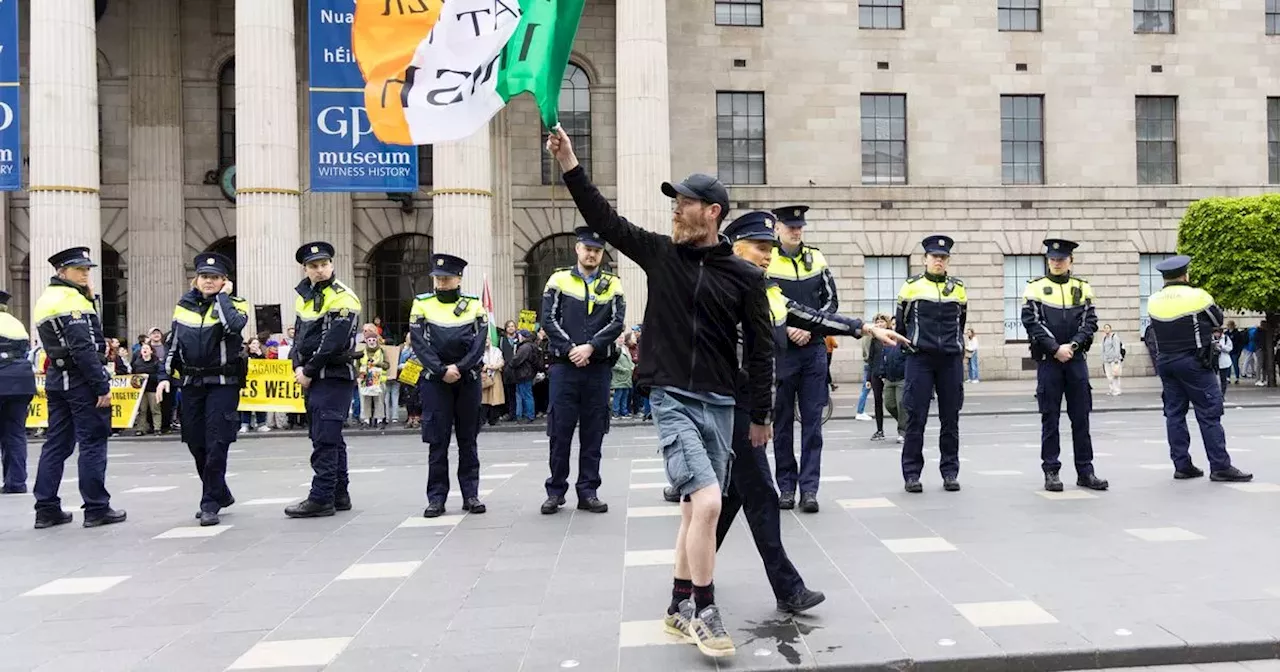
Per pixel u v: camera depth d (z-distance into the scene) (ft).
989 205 90.74
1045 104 91.91
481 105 18.22
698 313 13.71
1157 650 13.19
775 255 25.13
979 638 13.79
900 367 45.52
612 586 17.51
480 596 17.07
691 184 13.84
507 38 17.94
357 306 26.73
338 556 20.94
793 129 89.15
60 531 25.34
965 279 90.43
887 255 89.86
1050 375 27.02
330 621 15.72
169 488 34.19
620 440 49.62
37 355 56.29
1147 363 92.27
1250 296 76.02
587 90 87.76
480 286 65.62
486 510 26.58
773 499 15.31
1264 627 14.07
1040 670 13.01
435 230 66.08
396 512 26.96
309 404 26.55
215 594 17.81
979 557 18.86
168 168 83.46
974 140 91.15
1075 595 15.99
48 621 16.20
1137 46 92.94
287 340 59.82
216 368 25.86
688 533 13.57
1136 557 18.67
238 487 33.76
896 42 90.38
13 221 81.30
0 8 63.16
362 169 60.49
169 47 83.71
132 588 18.45
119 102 83.76
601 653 13.66
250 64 64.75
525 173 86.43
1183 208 92.68
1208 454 28.50
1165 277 29.14
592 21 87.10
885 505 25.11
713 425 13.83
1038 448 39.34
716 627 13.38
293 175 66.39
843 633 14.21
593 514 25.41
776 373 24.75
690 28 88.33
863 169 90.68
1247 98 94.12
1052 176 91.86
